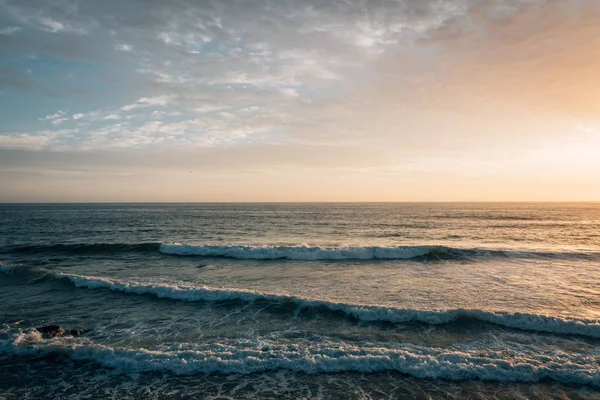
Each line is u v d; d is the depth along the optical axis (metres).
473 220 58.75
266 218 65.00
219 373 7.73
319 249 22.39
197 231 39.62
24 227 43.53
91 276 16.72
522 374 7.51
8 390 7.07
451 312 10.62
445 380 7.41
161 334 9.76
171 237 33.62
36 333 9.53
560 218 66.00
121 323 10.59
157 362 8.05
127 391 7.05
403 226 46.38
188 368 7.86
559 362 7.97
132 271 17.94
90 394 6.94
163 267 18.98
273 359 8.14
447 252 22.31
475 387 7.16
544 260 20.83
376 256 22.05
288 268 18.73
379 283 15.31
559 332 9.70
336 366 7.93
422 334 9.67
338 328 10.12
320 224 50.03
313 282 15.53
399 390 7.07
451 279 16.06
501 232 38.78
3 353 8.57
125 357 8.25
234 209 117.38
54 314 11.34
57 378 7.53
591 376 7.36
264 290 14.18
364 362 8.02
